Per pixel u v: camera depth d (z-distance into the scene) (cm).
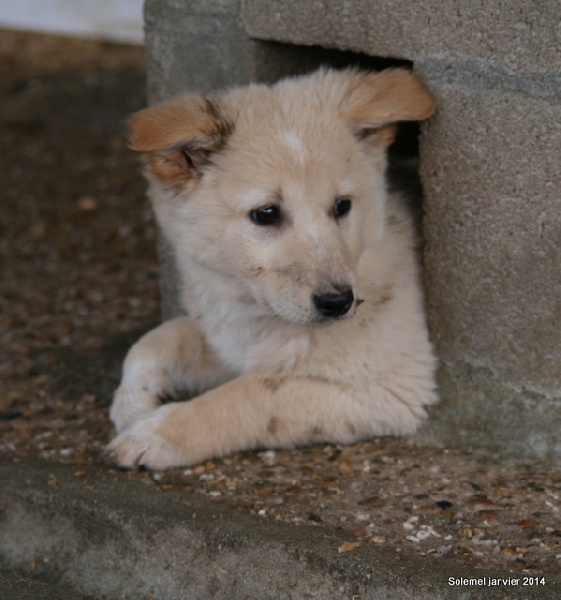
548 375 621
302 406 670
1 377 854
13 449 719
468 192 627
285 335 672
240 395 672
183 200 655
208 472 654
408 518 571
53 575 601
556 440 624
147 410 722
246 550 541
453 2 601
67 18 1507
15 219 1298
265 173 619
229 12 723
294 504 598
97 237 1225
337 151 632
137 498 606
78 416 777
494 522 559
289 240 615
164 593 561
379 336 667
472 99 609
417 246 702
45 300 1038
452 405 673
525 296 619
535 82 582
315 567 520
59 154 1535
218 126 630
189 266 700
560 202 589
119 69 1916
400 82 634
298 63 757
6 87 1825
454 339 664
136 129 618
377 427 680
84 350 902
